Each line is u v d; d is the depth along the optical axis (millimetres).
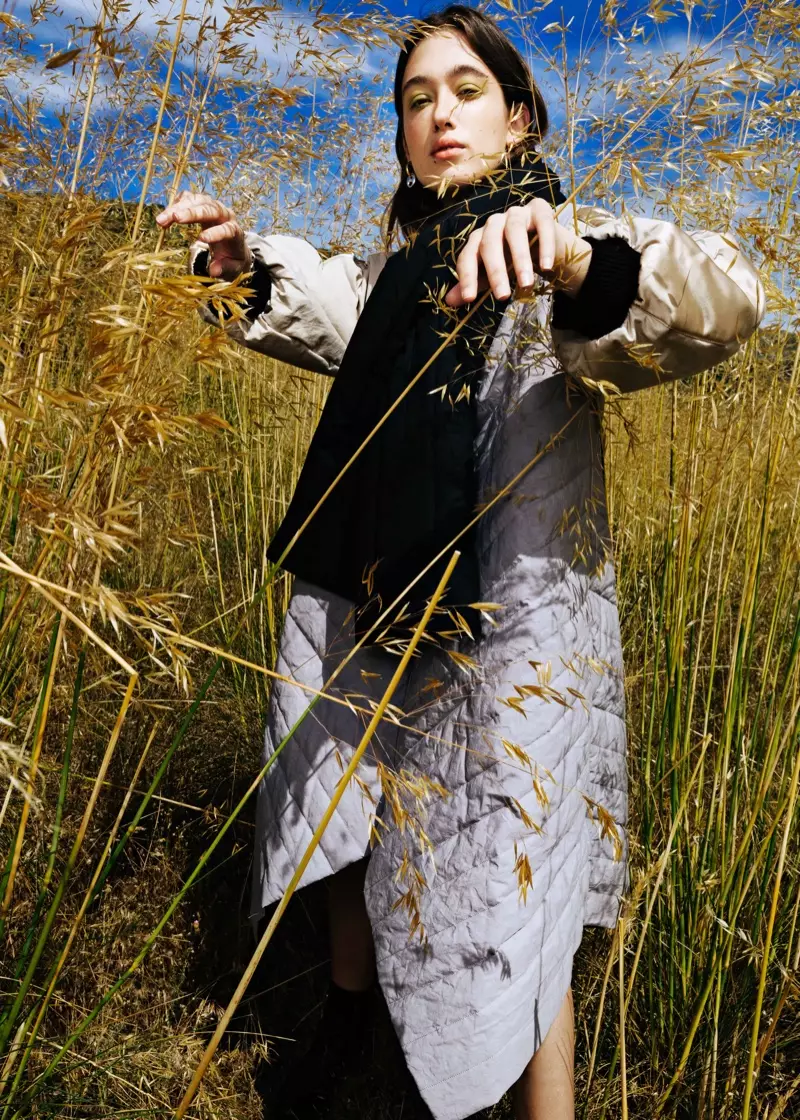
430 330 1261
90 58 965
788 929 1523
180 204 1235
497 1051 1129
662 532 1984
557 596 1185
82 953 1499
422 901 1212
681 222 1314
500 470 1208
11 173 891
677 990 1479
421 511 1235
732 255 1122
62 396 714
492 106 1317
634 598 2207
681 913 1466
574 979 1609
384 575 1259
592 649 1275
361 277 1604
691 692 1518
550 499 1188
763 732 1724
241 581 2314
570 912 1198
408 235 1393
